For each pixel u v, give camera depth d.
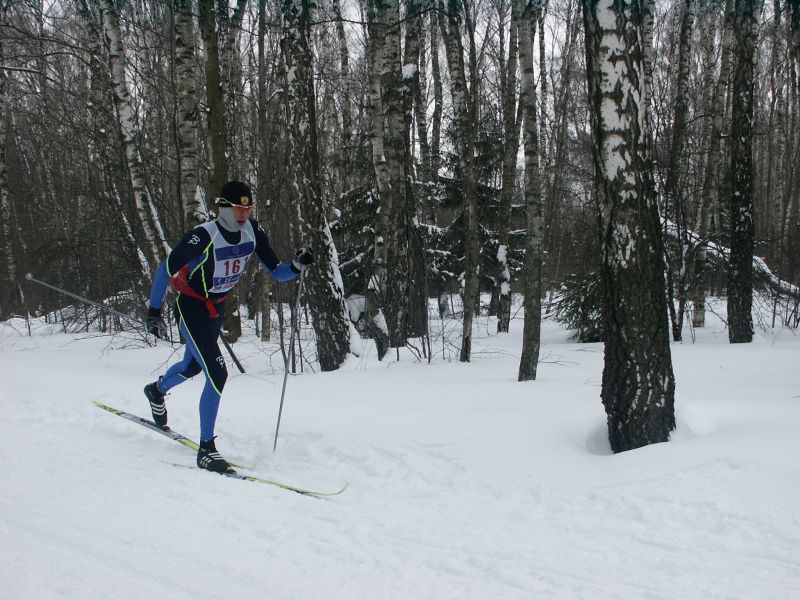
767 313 13.55
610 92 3.90
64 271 16.28
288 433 4.81
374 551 2.91
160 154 13.02
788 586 2.53
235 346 10.55
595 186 4.12
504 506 3.49
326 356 8.07
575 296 12.03
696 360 7.94
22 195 19.12
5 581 2.52
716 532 3.00
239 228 4.28
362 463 4.21
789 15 12.09
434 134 18.78
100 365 7.96
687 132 13.11
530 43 6.69
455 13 10.34
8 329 15.59
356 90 17.56
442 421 4.70
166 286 4.16
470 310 8.42
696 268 12.11
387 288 9.29
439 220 23.09
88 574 2.62
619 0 3.85
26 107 20.25
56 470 4.03
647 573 2.68
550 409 4.89
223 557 2.82
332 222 13.13
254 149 13.90
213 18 8.74
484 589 2.56
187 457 4.46
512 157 13.88
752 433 3.88
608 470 3.72
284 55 7.98
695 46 22.70
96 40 12.37
